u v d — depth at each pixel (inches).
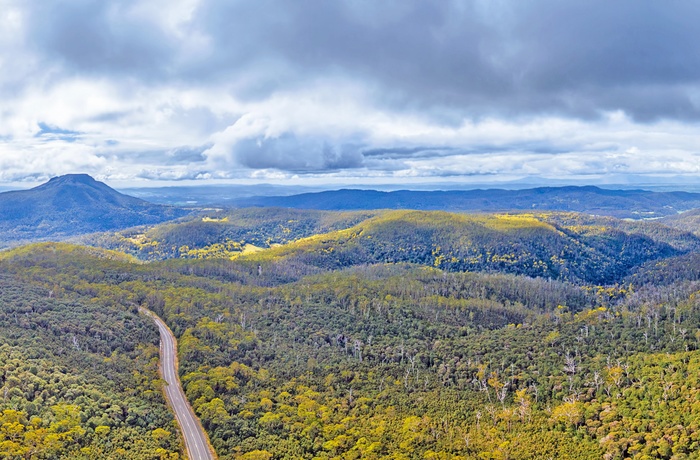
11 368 6752.0
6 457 5260.8
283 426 7150.6
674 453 5777.6
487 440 6820.9
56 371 7091.5
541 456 6343.5
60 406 6348.4
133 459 5915.4
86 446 5935.0
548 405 7440.9
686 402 6481.3
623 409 6815.9
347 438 6820.9
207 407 7381.9
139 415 6894.7
